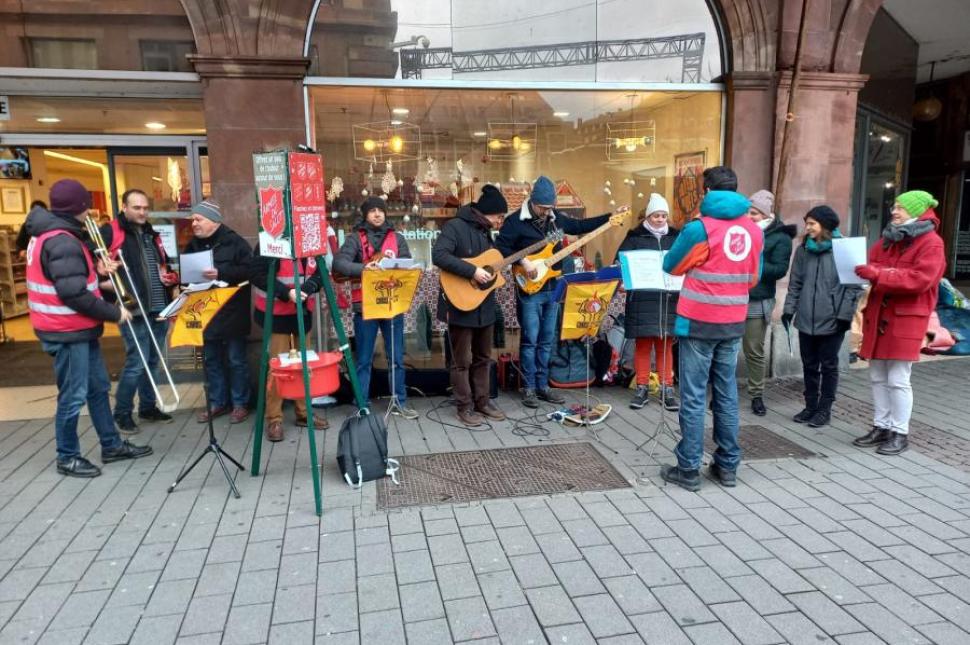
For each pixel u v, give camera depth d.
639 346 5.07
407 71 5.41
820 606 2.56
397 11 5.33
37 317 3.69
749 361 4.97
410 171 6.21
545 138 6.56
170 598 2.65
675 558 2.92
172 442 4.46
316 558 2.94
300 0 4.92
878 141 8.37
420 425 4.76
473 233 4.56
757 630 2.42
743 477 3.83
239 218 5.04
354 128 5.91
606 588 2.69
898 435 4.17
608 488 3.66
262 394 3.77
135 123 5.48
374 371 5.39
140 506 3.48
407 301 4.58
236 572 2.84
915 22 8.26
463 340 4.64
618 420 4.86
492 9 5.51
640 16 5.77
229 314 4.69
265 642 2.37
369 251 4.80
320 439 4.48
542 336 5.18
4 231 9.52
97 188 8.80
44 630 2.45
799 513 3.36
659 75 5.84
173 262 5.82
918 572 2.80
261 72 4.92
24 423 4.91
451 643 2.35
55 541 3.12
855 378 6.09
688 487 3.64
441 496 3.57
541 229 4.92
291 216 3.30
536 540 3.09
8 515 3.39
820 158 5.99
